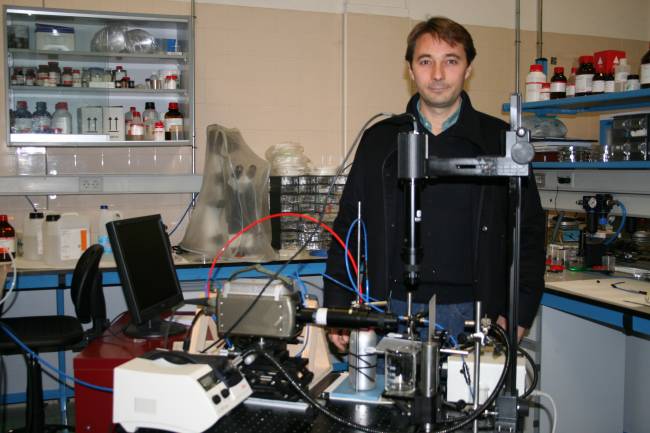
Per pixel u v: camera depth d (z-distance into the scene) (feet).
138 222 6.70
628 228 10.13
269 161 12.47
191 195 12.80
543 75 11.19
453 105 5.92
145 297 6.51
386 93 13.62
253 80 13.04
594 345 9.29
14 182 11.55
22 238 11.51
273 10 13.05
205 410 3.90
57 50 11.15
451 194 5.87
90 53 11.31
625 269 9.62
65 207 12.16
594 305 8.04
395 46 13.60
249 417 4.29
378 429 3.89
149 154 12.59
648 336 9.59
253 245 10.58
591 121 15.03
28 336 8.11
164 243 7.23
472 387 4.21
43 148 12.02
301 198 11.62
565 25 14.98
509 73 14.57
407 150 3.80
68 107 11.99
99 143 11.51
